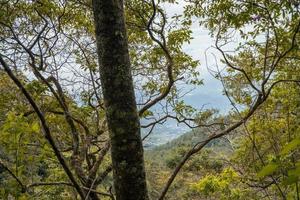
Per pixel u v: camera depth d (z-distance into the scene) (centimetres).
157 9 731
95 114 821
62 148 731
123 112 312
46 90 645
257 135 760
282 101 766
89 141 740
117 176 314
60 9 729
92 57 814
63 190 691
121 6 319
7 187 392
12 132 387
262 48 757
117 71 312
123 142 311
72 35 809
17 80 387
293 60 806
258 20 672
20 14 638
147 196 315
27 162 429
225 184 914
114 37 313
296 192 319
